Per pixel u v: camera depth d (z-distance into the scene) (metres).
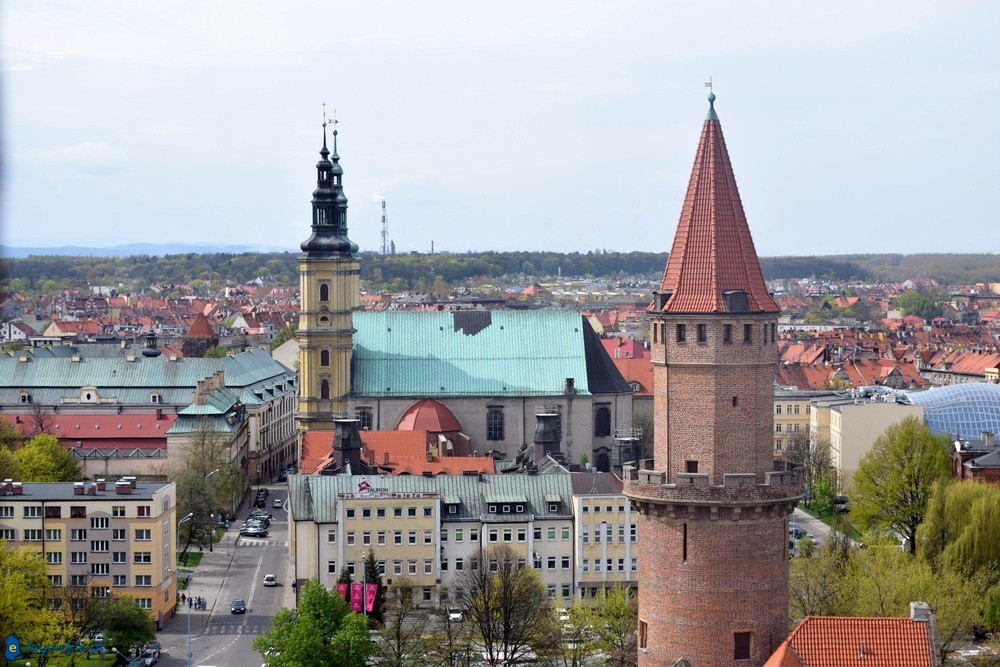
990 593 184.38
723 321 98.62
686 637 99.38
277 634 168.25
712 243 100.25
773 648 99.62
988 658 174.62
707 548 98.94
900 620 98.38
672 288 100.69
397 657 174.00
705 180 101.31
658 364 101.19
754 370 99.31
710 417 99.06
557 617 191.50
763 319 99.44
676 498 98.62
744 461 99.31
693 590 99.12
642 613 102.00
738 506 97.94
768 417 100.31
